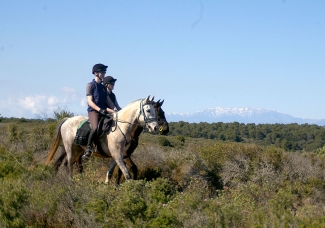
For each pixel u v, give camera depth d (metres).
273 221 6.43
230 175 11.31
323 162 12.79
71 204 6.93
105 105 10.42
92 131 9.95
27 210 6.91
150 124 9.73
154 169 11.42
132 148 10.48
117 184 10.41
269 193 9.38
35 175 8.88
